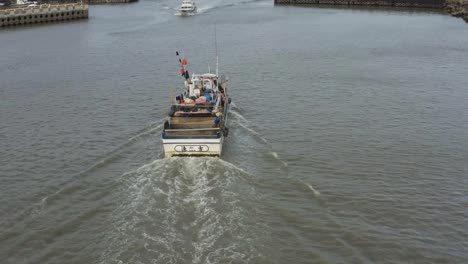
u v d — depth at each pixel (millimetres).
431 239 19672
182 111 29812
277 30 84750
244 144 30094
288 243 19062
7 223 21234
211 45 70062
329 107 38156
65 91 45188
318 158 27953
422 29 82562
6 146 30938
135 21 105562
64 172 26625
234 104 39438
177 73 52156
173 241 18578
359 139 31047
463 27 83938
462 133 31969
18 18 101125
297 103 39438
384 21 95375
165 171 25156
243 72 51469
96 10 137625
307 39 73750
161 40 76312
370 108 37656
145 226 19734
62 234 20062
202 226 19641
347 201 22750
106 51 67000
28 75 52562
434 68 51656
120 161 27766
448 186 24453
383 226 20625
